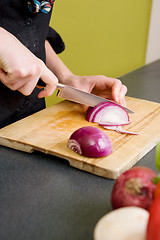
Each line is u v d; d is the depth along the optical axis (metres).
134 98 1.05
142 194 0.42
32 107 1.05
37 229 0.46
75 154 0.65
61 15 1.50
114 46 1.88
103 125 0.81
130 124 0.83
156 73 1.44
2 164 0.64
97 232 0.37
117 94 0.93
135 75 1.40
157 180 0.41
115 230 0.36
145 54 2.18
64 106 0.96
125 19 1.87
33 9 0.82
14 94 0.93
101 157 0.64
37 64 0.70
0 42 0.64
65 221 0.47
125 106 0.96
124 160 0.63
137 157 0.67
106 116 0.85
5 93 0.91
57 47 1.11
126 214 0.37
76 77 1.03
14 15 0.83
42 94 0.80
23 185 0.57
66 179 0.59
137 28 2.00
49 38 1.06
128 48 2.00
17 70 0.66
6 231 0.45
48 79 0.76
